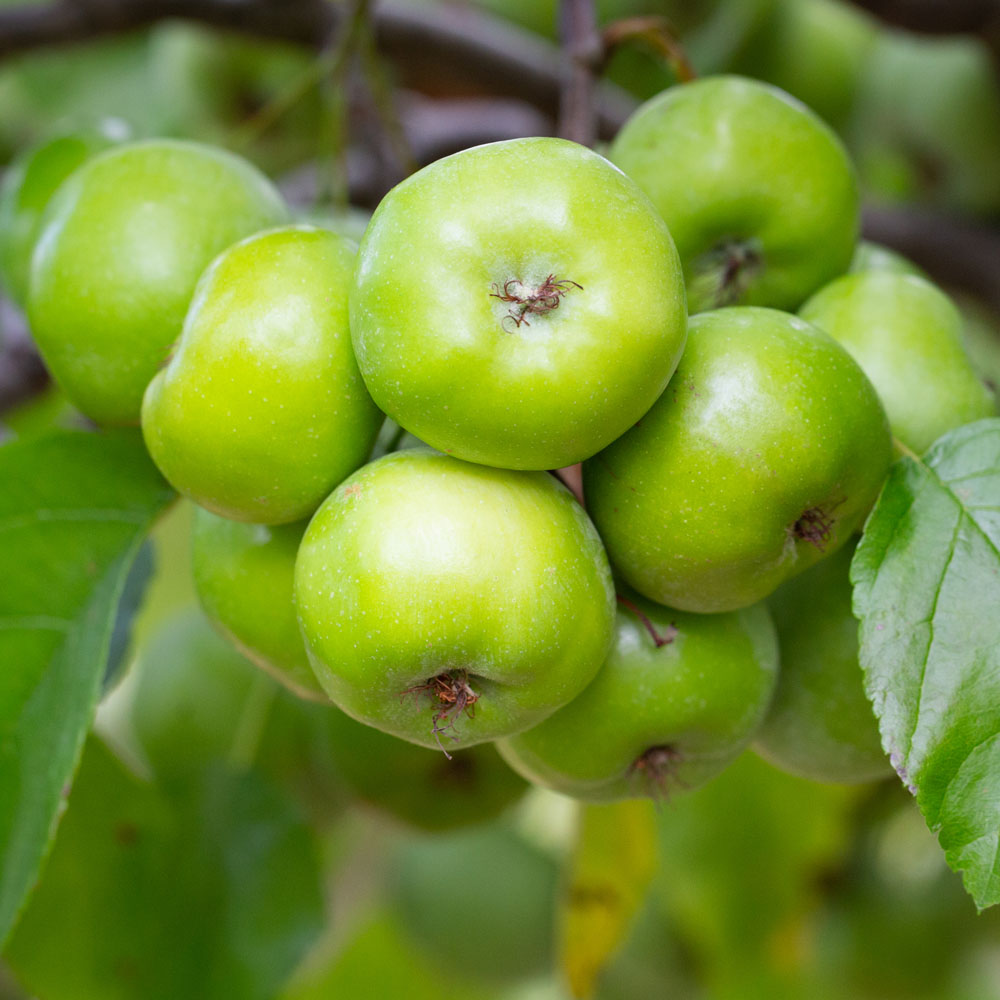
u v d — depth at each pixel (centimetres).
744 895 79
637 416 51
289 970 60
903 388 54
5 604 55
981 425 53
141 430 56
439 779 63
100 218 54
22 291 61
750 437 51
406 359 50
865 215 79
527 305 50
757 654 54
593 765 54
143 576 61
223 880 61
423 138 77
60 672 55
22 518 55
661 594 53
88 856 60
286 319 51
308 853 61
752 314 52
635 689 53
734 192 55
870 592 52
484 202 50
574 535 51
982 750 51
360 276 50
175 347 52
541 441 50
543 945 85
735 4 83
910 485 52
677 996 86
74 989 60
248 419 51
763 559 52
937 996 80
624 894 66
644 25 59
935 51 82
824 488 52
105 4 69
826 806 77
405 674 50
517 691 51
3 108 96
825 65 86
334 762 63
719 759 55
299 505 52
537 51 79
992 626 51
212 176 55
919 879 80
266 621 54
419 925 86
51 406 76
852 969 79
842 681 55
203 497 52
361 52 61
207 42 90
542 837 98
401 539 50
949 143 82
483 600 50
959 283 79
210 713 66
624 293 50
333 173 61
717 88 56
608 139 78
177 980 60
